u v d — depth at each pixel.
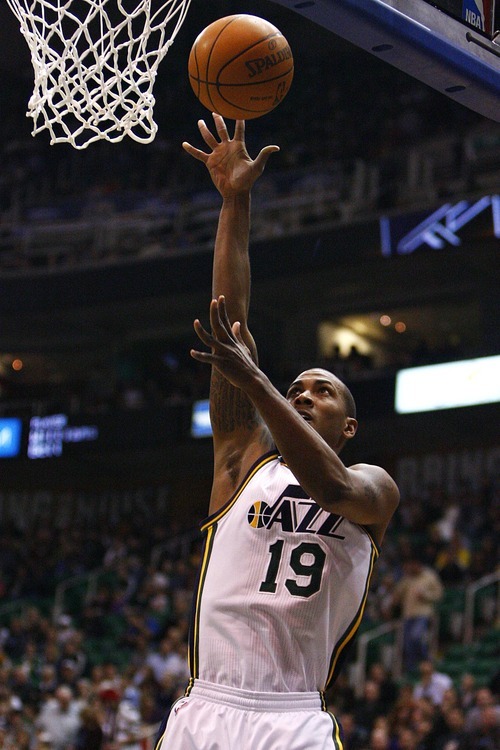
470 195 38.25
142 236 46.03
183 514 46.50
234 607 5.25
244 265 6.02
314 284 43.97
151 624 31.41
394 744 19.34
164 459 45.38
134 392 46.44
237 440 5.78
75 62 7.77
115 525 43.62
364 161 43.59
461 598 27.50
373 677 22.98
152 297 44.03
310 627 5.24
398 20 7.28
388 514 5.44
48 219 48.09
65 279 45.72
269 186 44.50
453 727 18.91
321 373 5.85
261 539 5.34
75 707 23.36
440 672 25.03
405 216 39.59
